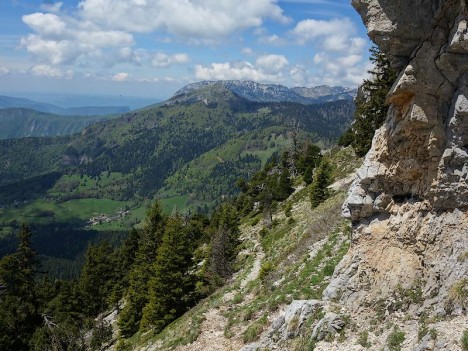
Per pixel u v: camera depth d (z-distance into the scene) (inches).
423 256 633.6
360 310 674.2
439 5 558.6
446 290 583.2
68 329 2076.8
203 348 980.6
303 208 2393.0
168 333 1309.1
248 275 1568.7
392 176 676.1
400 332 590.9
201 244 3408.0
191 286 1690.5
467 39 537.6
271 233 2230.6
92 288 2920.8
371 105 1379.2
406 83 593.0
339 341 645.3
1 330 1867.6
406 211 668.7
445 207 616.1
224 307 1222.9
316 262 1021.2
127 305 2143.2
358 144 1592.0
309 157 3865.7
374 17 597.3
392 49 613.9
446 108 596.4
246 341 893.8
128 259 3196.4
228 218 2965.1
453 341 514.3
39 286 3385.8
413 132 619.2
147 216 2593.5
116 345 1870.1
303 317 726.5
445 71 578.9
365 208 719.7
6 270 2203.5
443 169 602.2
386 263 678.5
